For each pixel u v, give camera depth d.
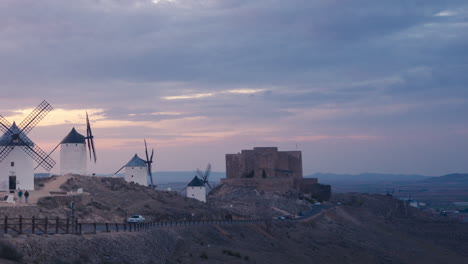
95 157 126.94
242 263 72.19
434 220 182.75
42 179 106.31
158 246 65.19
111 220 80.75
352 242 124.50
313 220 139.50
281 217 136.75
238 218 122.19
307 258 95.06
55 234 48.91
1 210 59.59
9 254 39.88
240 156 190.88
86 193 90.75
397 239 144.00
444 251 135.12
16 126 84.94
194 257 69.19
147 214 97.19
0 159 82.50
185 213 106.25
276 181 178.00
